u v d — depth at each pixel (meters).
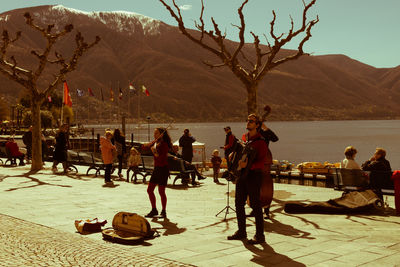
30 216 8.22
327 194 11.23
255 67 11.47
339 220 7.66
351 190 9.53
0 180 14.27
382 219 7.73
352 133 179.88
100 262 5.14
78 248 5.83
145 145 8.08
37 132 17.89
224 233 6.72
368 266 4.85
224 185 13.47
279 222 7.52
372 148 95.75
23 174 16.14
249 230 6.94
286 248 5.69
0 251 5.68
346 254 5.34
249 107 11.34
